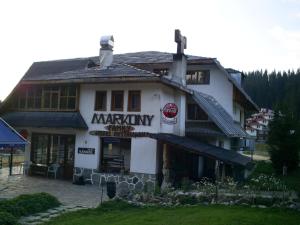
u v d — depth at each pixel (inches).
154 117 850.8
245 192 614.5
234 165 793.6
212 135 940.6
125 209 583.2
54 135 970.1
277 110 1230.3
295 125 1199.6
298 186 687.7
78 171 917.2
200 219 481.4
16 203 553.9
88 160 909.2
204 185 680.4
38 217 531.5
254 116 4323.3
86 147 914.7
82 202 663.1
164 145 813.9
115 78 852.0
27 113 986.7
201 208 561.0
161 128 860.6
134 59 1204.5
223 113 1083.3
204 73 1187.9
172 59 1111.0
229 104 1154.7
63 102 953.5
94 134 906.7
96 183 888.9
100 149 906.7
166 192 629.3
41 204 582.9
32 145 1001.5
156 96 853.8
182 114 952.9
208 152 778.2
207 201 603.8
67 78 909.2
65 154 952.3
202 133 951.6
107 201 612.1
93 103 917.2
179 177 873.5
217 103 1141.1
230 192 616.7
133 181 850.8
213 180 877.8
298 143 1187.3
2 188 778.2
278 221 474.3
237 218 483.2
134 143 861.2
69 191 777.6
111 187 659.4
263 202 572.7
